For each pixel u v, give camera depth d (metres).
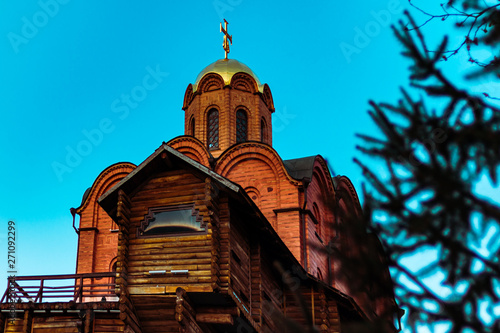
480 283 5.67
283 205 26.52
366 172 6.22
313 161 27.66
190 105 32.44
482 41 6.34
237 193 17.80
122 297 17.55
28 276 19.25
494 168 5.65
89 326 18.14
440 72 6.04
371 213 6.18
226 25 34.22
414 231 5.88
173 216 18.39
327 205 6.63
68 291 19.05
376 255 6.11
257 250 19.81
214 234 17.61
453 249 5.75
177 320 16.88
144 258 18.09
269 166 27.52
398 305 6.06
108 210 19.41
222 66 32.09
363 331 5.95
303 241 25.89
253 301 19.20
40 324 18.64
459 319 5.68
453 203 5.71
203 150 28.78
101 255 28.59
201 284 17.27
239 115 31.47
